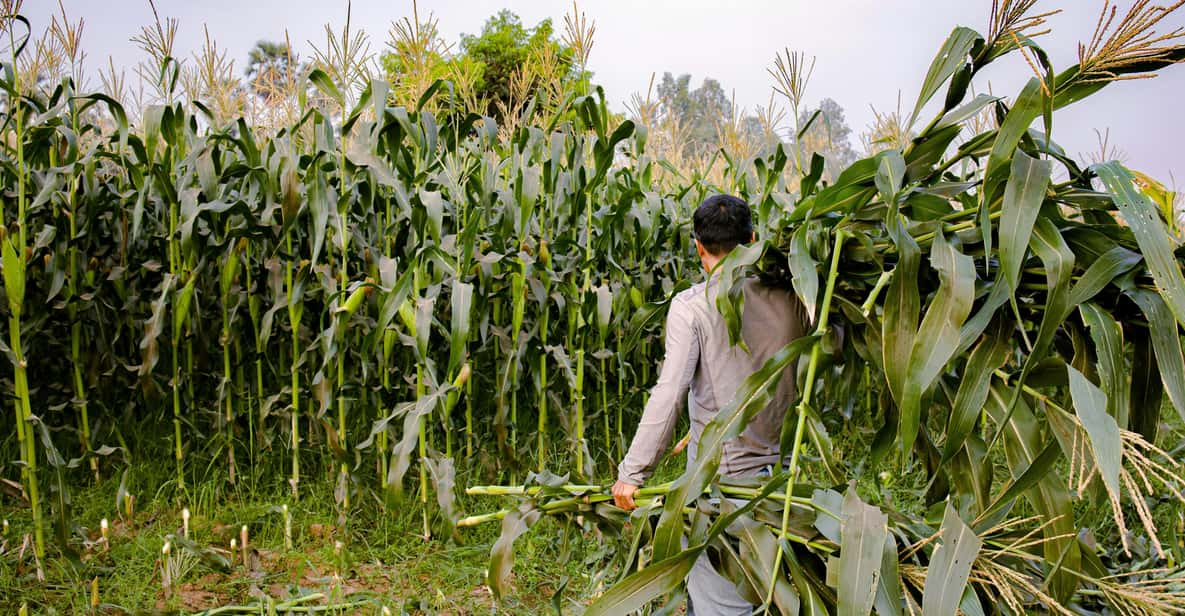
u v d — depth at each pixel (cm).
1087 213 198
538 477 236
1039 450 177
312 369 389
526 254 354
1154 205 175
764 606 177
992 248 186
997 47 178
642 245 444
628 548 235
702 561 210
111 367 394
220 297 412
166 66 366
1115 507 136
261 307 412
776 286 217
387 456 376
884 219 202
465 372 317
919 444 217
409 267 308
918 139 196
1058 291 158
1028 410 180
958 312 161
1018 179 161
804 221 201
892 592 165
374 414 418
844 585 160
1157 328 157
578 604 297
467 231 328
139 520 348
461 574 321
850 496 171
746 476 210
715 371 211
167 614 266
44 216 367
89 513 347
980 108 189
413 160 372
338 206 333
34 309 372
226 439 374
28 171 347
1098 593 185
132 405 397
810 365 187
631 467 209
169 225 386
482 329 384
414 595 300
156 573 300
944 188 194
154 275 416
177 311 350
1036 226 168
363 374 359
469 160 405
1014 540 188
